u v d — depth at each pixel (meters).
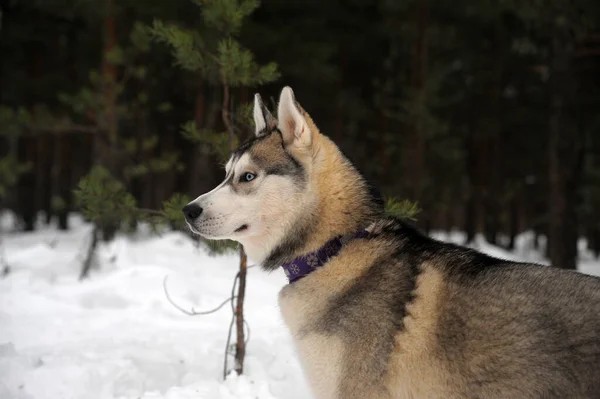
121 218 5.13
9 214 25.95
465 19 19.58
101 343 5.70
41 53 20.02
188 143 19.80
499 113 20.95
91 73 10.83
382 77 19.89
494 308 2.70
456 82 21.67
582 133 16.22
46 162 22.52
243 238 3.41
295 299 3.22
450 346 2.73
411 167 17.81
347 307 3.03
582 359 2.49
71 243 14.27
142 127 13.30
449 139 20.22
